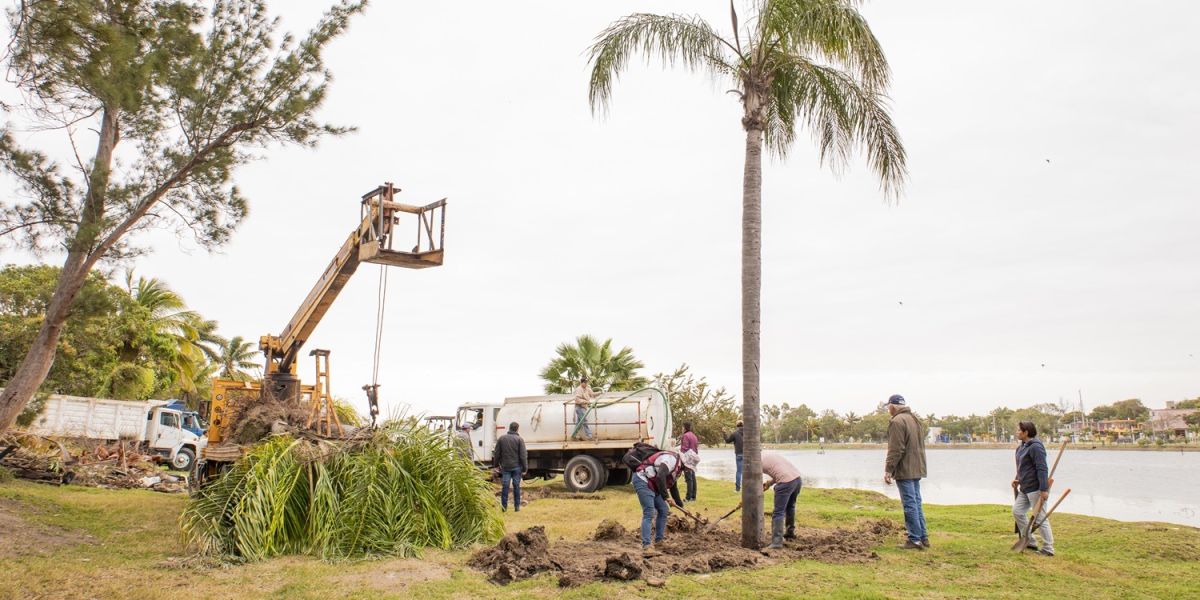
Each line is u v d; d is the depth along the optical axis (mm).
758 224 9688
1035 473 8594
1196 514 17531
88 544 8859
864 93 10469
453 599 6422
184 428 24859
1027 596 6418
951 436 172625
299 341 13781
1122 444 129125
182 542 8641
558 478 23734
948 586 6801
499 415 19266
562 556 8070
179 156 9688
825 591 6516
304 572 7449
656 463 8891
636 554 8211
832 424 169000
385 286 11992
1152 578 7301
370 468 8961
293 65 10172
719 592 6500
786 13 9594
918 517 8906
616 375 26172
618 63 10578
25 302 17203
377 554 8344
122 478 17656
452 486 9383
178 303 37938
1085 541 9516
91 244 9070
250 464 8953
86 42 8578
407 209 11672
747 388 9289
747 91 10023
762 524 9070
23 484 15148
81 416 22766
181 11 10000
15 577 6684
